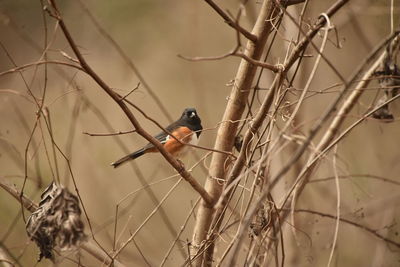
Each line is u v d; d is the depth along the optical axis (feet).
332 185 39.96
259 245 23.41
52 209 20.44
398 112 38.70
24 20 58.49
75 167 48.91
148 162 55.21
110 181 49.06
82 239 20.47
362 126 49.42
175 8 71.00
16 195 24.64
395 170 43.21
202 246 23.36
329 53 51.78
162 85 68.69
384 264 35.22
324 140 27.32
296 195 25.86
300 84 36.68
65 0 55.62
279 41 38.58
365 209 37.32
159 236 46.91
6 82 51.31
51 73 51.26
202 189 24.57
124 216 41.19
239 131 25.81
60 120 50.85
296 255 33.99
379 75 25.57
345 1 21.57
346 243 44.21
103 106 56.49
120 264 25.22
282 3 24.13
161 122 63.62
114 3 69.21
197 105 62.28
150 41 70.90
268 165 22.63
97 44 59.62
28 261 39.24
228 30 68.49
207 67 67.05
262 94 34.71
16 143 43.01
